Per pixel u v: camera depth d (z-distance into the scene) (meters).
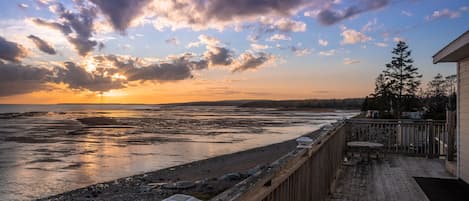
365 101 45.56
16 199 9.48
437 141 7.99
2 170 13.79
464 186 5.18
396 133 8.73
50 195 9.84
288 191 2.40
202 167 13.73
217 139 26.33
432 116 23.00
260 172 1.86
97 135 30.48
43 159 16.83
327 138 4.42
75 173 13.11
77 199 9.33
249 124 47.03
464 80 5.54
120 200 9.07
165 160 15.98
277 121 55.25
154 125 45.19
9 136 29.77
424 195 4.71
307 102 132.62
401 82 39.25
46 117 70.25
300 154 2.70
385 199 4.53
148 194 9.53
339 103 104.31
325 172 4.45
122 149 20.45
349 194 4.77
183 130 36.28
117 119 61.78
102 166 14.61
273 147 20.08
